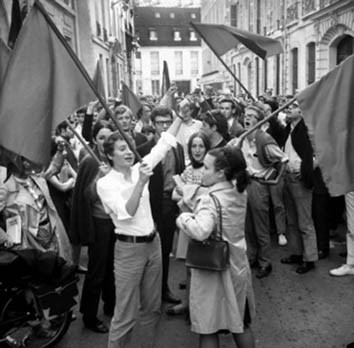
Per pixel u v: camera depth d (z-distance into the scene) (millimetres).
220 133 4508
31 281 3410
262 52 6441
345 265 5152
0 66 3229
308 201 5133
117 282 3217
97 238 3928
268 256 5203
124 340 3246
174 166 4465
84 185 4023
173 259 5852
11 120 2895
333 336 3871
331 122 3404
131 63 40875
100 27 21797
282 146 5785
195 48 63656
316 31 18375
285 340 3832
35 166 3816
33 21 2955
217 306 3035
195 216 2971
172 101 5926
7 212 3744
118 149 3182
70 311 3824
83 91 3061
